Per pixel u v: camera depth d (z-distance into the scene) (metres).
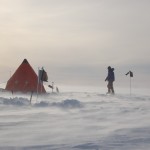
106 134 5.52
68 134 5.59
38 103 10.49
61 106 10.09
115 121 7.08
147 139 5.04
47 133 5.69
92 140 5.03
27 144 4.81
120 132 5.68
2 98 11.33
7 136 5.41
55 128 6.20
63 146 4.67
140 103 11.79
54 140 5.08
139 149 4.45
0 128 6.17
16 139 5.16
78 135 5.49
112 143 4.80
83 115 8.15
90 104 10.95
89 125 6.55
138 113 8.52
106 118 7.58
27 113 8.43
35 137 5.33
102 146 4.64
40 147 4.62
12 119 7.33
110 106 10.41
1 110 8.97
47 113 8.49
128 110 9.18
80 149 4.50
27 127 6.30
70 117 7.75
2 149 4.52
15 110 9.03
